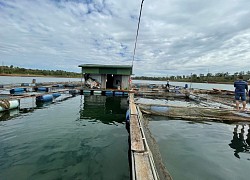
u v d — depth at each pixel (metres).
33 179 4.20
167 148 5.78
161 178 3.62
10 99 12.49
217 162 4.86
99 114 11.95
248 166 4.66
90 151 5.95
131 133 5.46
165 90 27.05
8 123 8.95
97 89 23.55
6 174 4.36
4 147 5.98
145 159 3.69
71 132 7.88
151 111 10.73
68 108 13.66
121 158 5.50
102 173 4.62
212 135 7.27
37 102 15.82
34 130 7.94
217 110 10.14
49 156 5.45
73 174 4.51
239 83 10.80
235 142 6.49
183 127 8.43
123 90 23.38
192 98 20.64
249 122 9.69
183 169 4.41
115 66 24.81
